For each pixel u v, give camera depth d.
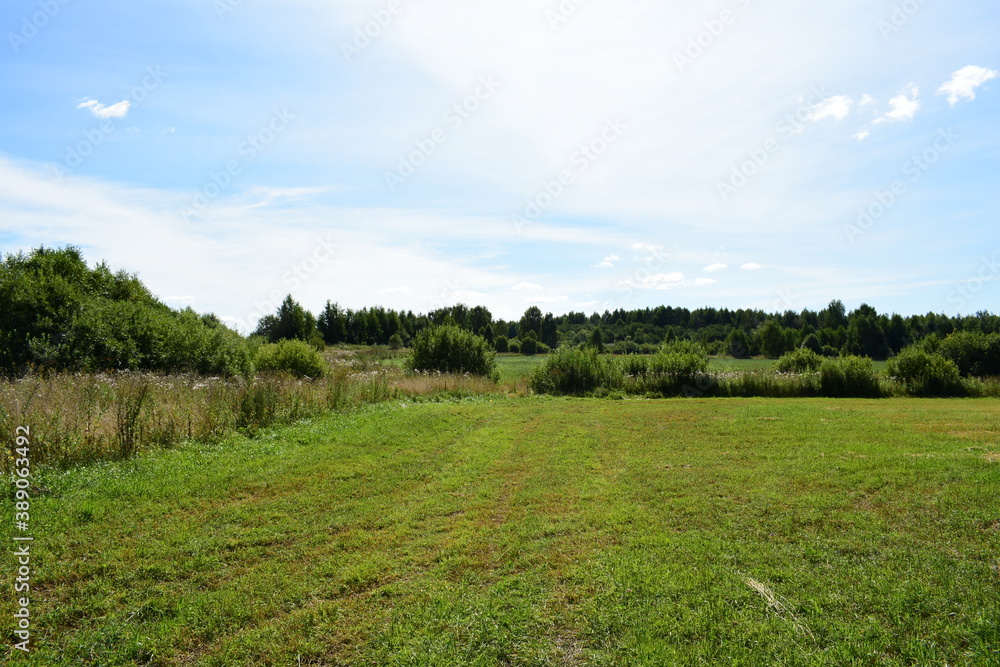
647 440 11.04
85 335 14.43
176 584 4.48
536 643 3.64
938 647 3.46
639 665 3.38
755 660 3.37
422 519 6.13
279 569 4.79
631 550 5.12
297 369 20.48
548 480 7.80
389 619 3.97
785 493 6.83
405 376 23.27
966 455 8.83
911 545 5.04
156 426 9.16
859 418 14.20
